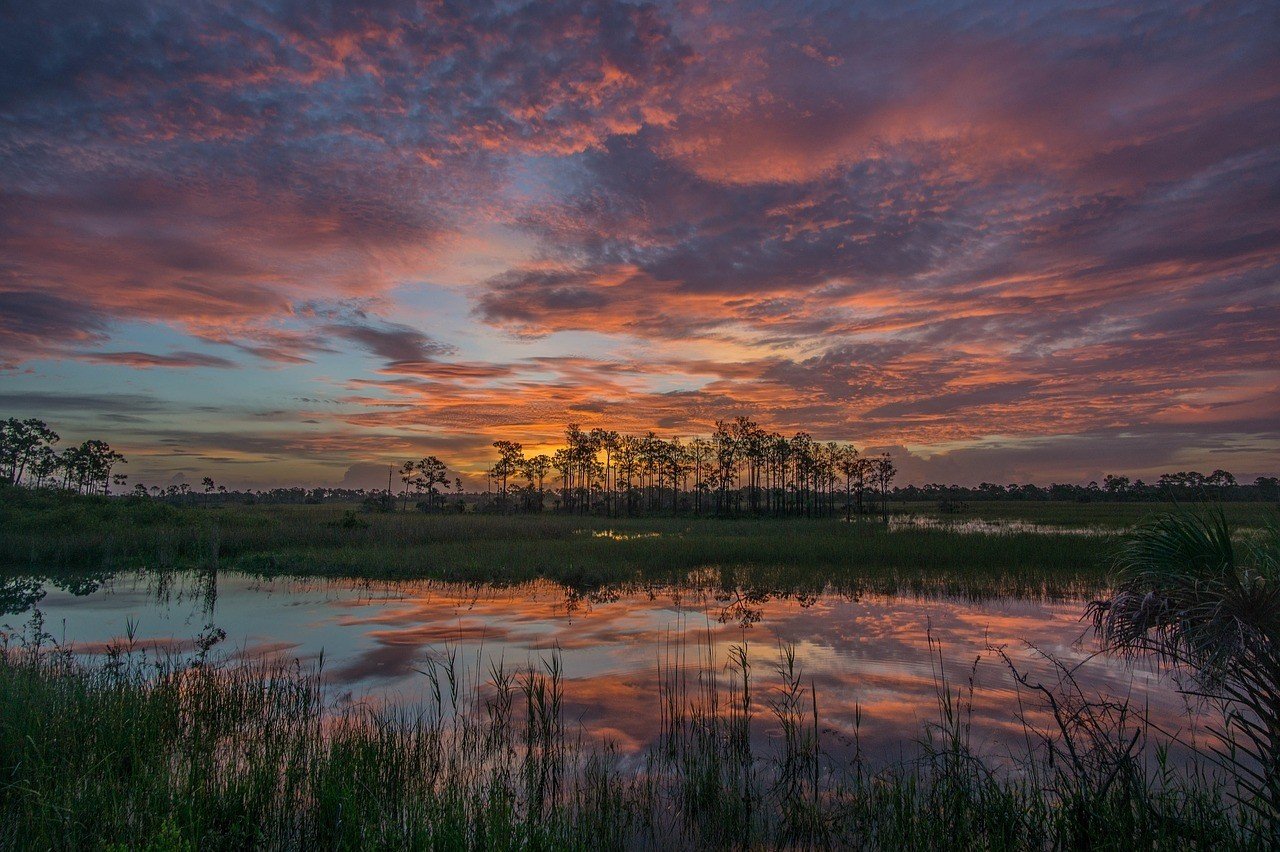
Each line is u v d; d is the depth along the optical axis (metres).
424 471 81.38
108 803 5.09
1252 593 4.23
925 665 9.62
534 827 4.68
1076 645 10.74
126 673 7.86
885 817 5.26
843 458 79.88
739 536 29.94
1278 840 4.27
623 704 8.09
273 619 13.23
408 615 13.56
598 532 34.38
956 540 25.03
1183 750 6.45
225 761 6.31
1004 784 5.70
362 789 5.44
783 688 8.63
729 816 5.36
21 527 26.25
